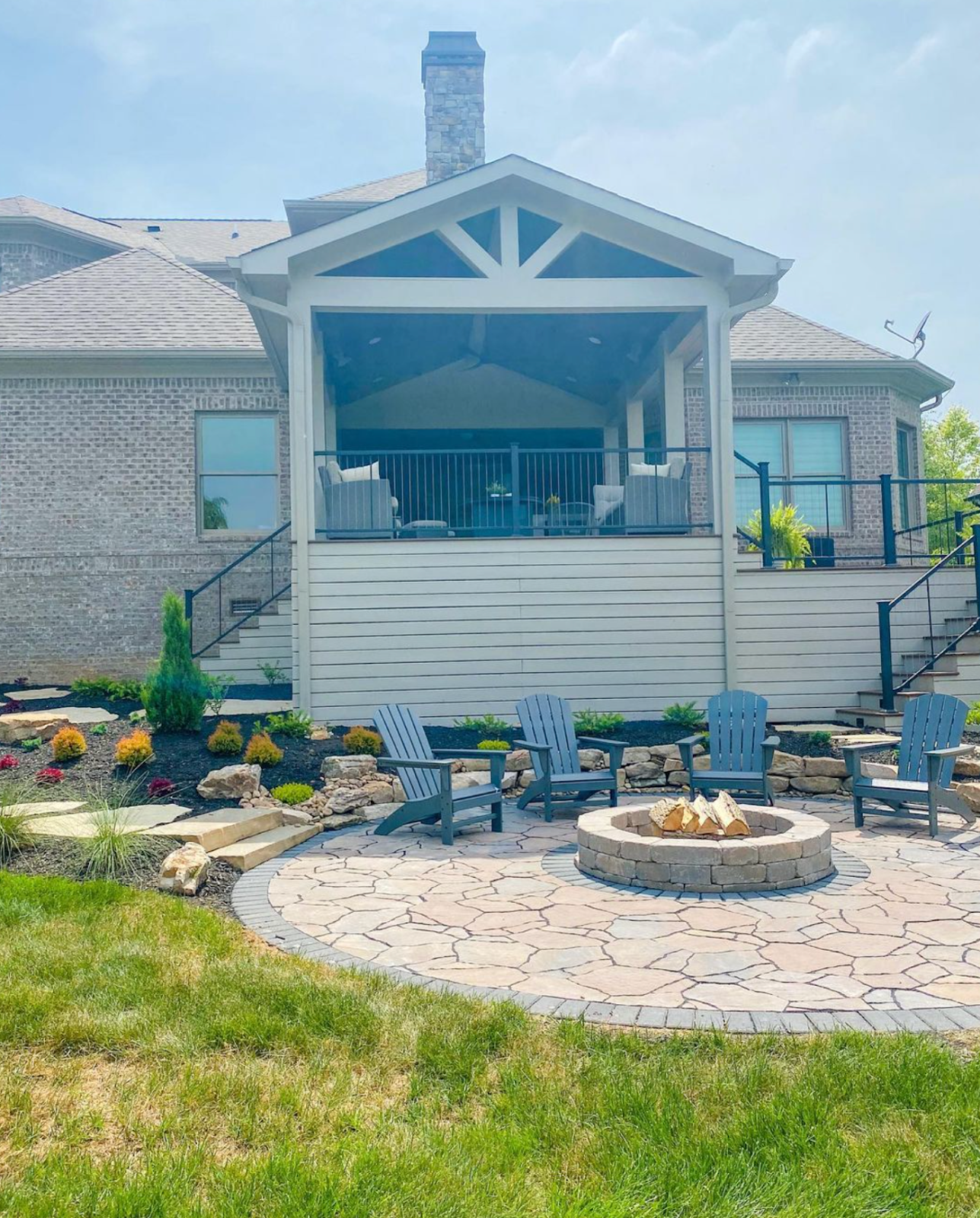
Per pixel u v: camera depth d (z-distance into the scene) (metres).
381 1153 2.56
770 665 10.41
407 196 9.96
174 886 5.45
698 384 15.23
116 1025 3.39
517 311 10.56
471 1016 3.50
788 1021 3.49
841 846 6.59
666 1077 3.01
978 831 7.01
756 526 13.31
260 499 13.94
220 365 13.77
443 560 10.09
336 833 7.32
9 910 4.75
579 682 10.19
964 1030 3.42
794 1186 2.42
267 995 3.67
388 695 9.98
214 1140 2.69
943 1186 2.42
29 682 13.31
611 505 11.13
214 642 12.05
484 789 7.28
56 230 17.31
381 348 13.64
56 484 13.57
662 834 6.24
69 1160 2.55
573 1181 2.47
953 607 10.70
